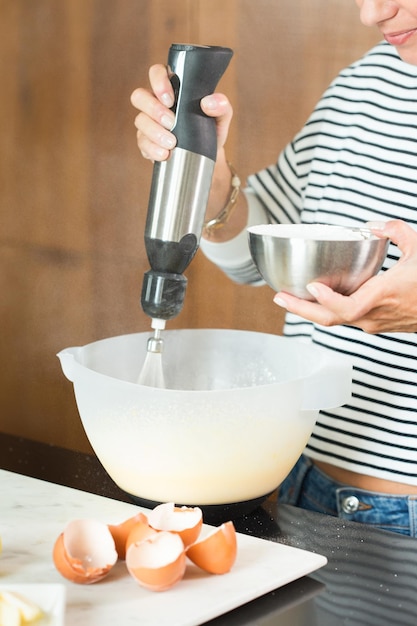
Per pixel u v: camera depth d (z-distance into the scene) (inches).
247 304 97.3
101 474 56.1
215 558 40.6
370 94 65.5
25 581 39.7
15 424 115.6
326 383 48.3
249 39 94.2
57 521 46.0
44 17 105.1
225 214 67.9
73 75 104.7
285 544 46.8
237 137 96.4
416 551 46.2
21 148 109.5
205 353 57.9
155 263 50.1
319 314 49.2
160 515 43.6
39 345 112.4
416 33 54.0
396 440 61.6
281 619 39.0
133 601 38.2
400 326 52.6
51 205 108.8
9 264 113.0
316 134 68.4
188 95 49.6
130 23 100.5
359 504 62.1
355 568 44.2
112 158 104.0
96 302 107.9
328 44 90.4
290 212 71.2
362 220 65.1
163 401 45.5
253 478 47.9
